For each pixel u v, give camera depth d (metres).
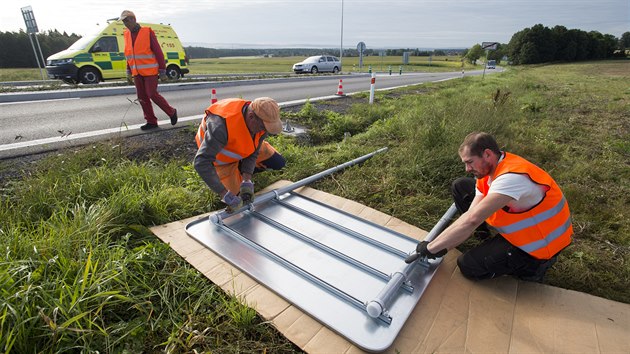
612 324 2.02
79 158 3.81
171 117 5.80
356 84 16.00
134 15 5.20
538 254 2.15
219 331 1.88
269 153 3.67
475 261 2.31
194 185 3.52
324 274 2.37
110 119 6.56
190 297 2.15
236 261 2.44
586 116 7.71
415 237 2.92
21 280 1.88
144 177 3.51
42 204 2.83
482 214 1.97
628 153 5.06
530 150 4.87
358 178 4.03
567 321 2.04
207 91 11.60
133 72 5.31
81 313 1.72
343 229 2.91
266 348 1.82
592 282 2.39
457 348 1.85
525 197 2.00
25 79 17.33
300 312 2.05
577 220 3.20
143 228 2.76
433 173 3.92
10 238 2.20
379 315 1.95
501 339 1.91
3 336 1.55
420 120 5.74
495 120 5.14
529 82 15.15
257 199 3.21
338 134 6.21
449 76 25.66
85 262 2.09
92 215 2.60
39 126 5.81
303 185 3.71
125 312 1.97
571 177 4.15
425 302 2.17
